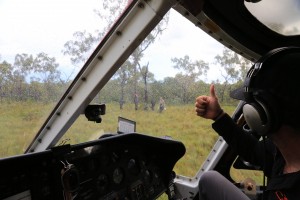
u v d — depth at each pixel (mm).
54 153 1184
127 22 990
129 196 1690
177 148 1971
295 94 766
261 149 1269
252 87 855
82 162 1375
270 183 918
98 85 1162
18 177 1089
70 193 1139
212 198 1287
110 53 1075
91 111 1334
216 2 1217
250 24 1455
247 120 915
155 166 1993
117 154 1607
